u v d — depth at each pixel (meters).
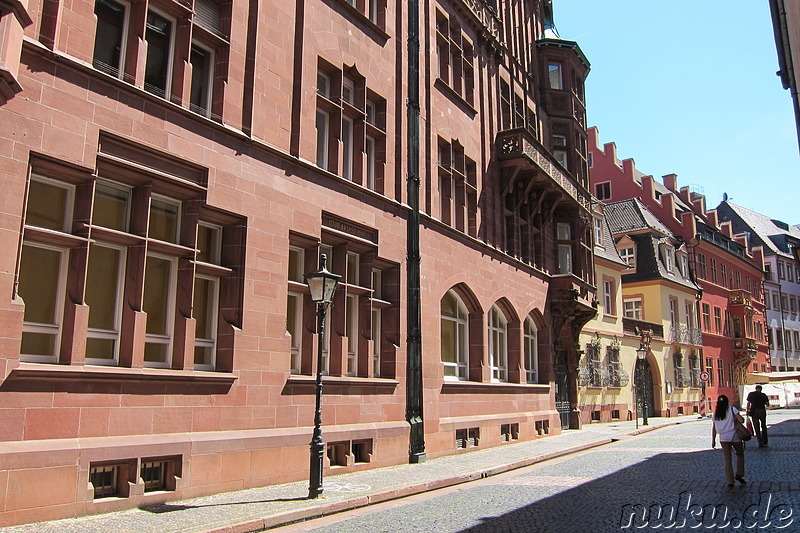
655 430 29.20
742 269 59.19
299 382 13.37
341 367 14.73
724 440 12.27
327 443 13.85
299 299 14.32
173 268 11.65
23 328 9.34
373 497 11.38
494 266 22.58
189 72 11.98
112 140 10.48
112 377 9.91
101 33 10.86
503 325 24.03
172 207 11.83
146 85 11.51
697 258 50.12
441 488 13.22
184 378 10.98
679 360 44.12
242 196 12.59
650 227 43.97
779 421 34.41
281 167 13.61
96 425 9.70
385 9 18.16
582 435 25.69
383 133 17.36
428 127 19.64
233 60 12.88
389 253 16.81
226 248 12.59
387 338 16.80
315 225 14.34
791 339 67.38
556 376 28.16
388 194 17.22
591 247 30.59
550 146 30.08
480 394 20.81
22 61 9.28
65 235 9.66
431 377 18.03
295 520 9.70
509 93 26.38
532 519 9.34
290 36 14.41
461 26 22.83
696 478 13.36
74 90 9.93
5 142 8.96
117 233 10.42
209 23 12.85
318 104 15.30
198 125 11.88
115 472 9.98
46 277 9.75
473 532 8.55
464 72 23.17
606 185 52.78
